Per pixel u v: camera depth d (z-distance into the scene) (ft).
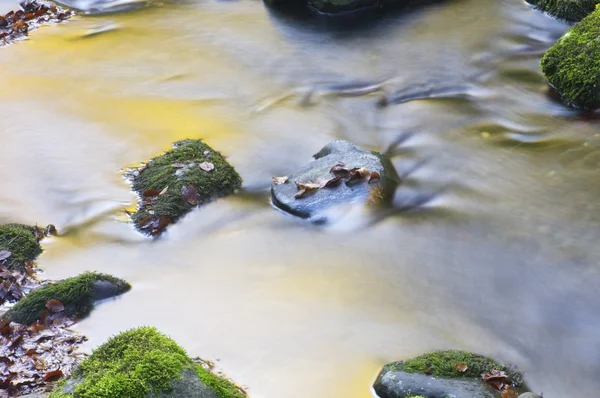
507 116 20.75
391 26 23.61
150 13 24.99
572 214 18.51
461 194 18.97
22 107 21.52
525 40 22.82
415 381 15.94
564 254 17.85
